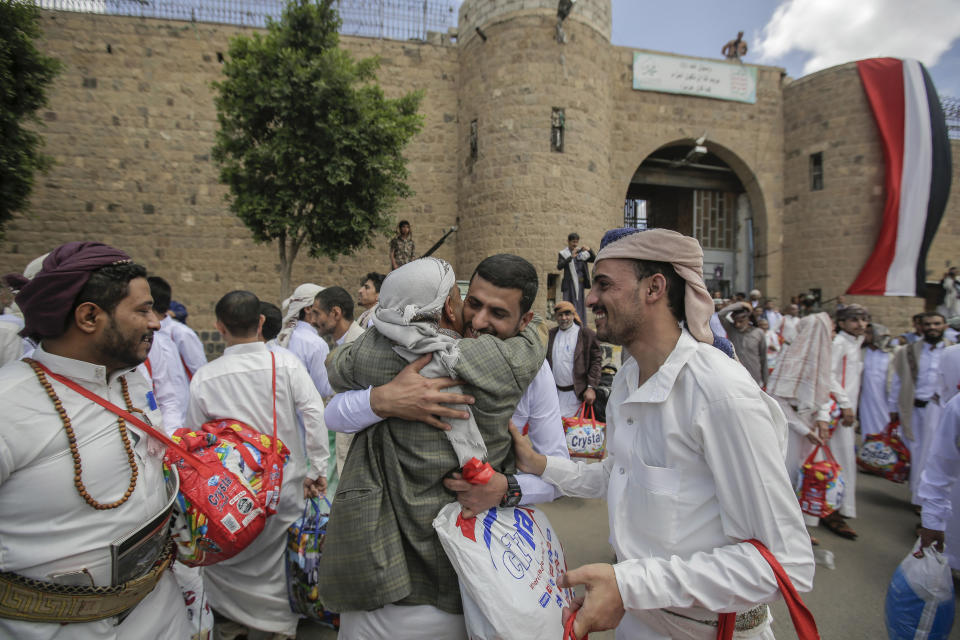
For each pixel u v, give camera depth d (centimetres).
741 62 1605
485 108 1264
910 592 238
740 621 141
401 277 148
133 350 143
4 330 277
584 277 875
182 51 1243
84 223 1209
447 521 138
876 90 1494
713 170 1733
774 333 990
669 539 132
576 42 1245
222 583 250
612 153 1469
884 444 512
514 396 148
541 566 148
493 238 1244
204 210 1262
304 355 365
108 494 139
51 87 1183
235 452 207
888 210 1469
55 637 131
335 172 891
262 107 886
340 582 140
